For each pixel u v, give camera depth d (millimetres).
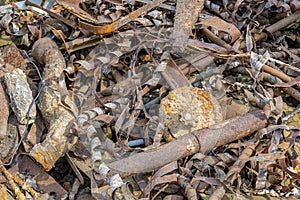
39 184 2723
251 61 3225
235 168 2715
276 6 3752
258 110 3035
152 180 2631
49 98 2980
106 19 3568
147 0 3777
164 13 3678
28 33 3646
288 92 3398
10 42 3646
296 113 3311
